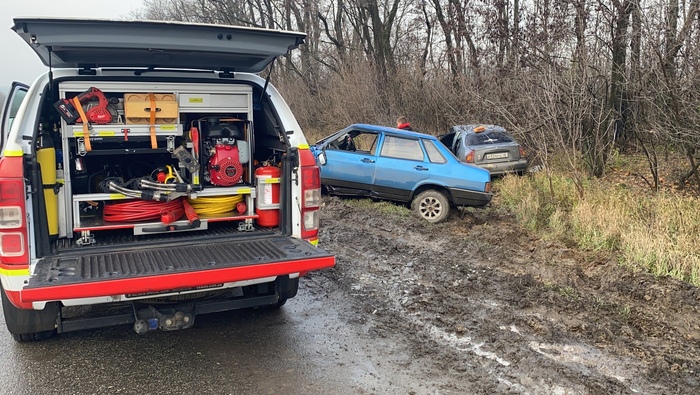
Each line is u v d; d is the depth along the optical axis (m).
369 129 10.25
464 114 15.67
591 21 11.51
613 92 11.60
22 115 4.00
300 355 4.42
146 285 3.58
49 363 4.23
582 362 4.30
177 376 4.06
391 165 9.84
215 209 4.84
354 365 4.25
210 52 4.43
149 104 4.65
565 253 7.23
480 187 9.37
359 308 5.45
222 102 4.99
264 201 4.87
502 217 9.59
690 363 4.27
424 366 4.23
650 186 10.34
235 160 4.90
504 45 13.62
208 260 3.98
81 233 4.38
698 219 7.55
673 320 5.11
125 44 4.12
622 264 6.58
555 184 10.48
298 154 4.71
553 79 10.08
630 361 4.32
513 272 6.56
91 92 4.52
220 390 3.86
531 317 5.15
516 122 11.62
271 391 3.85
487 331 4.86
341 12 26.84
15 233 3.75
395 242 8.00
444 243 8.02
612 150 12.38
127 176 5.18
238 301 4.52
